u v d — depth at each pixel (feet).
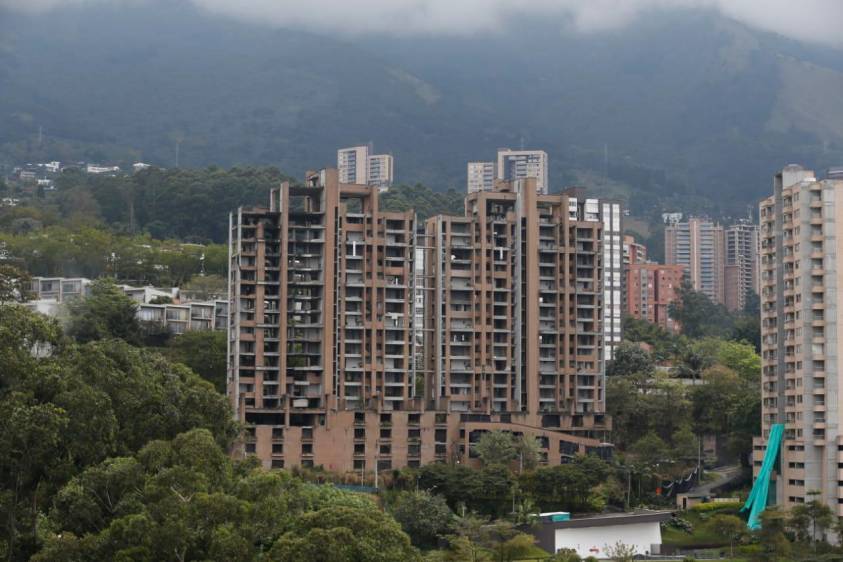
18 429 586.45
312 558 542.98
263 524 581.94
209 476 599.98
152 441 626.64
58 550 542.57
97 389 652.07
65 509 581.53
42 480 609.01
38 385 625.00
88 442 620.90
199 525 554.05
